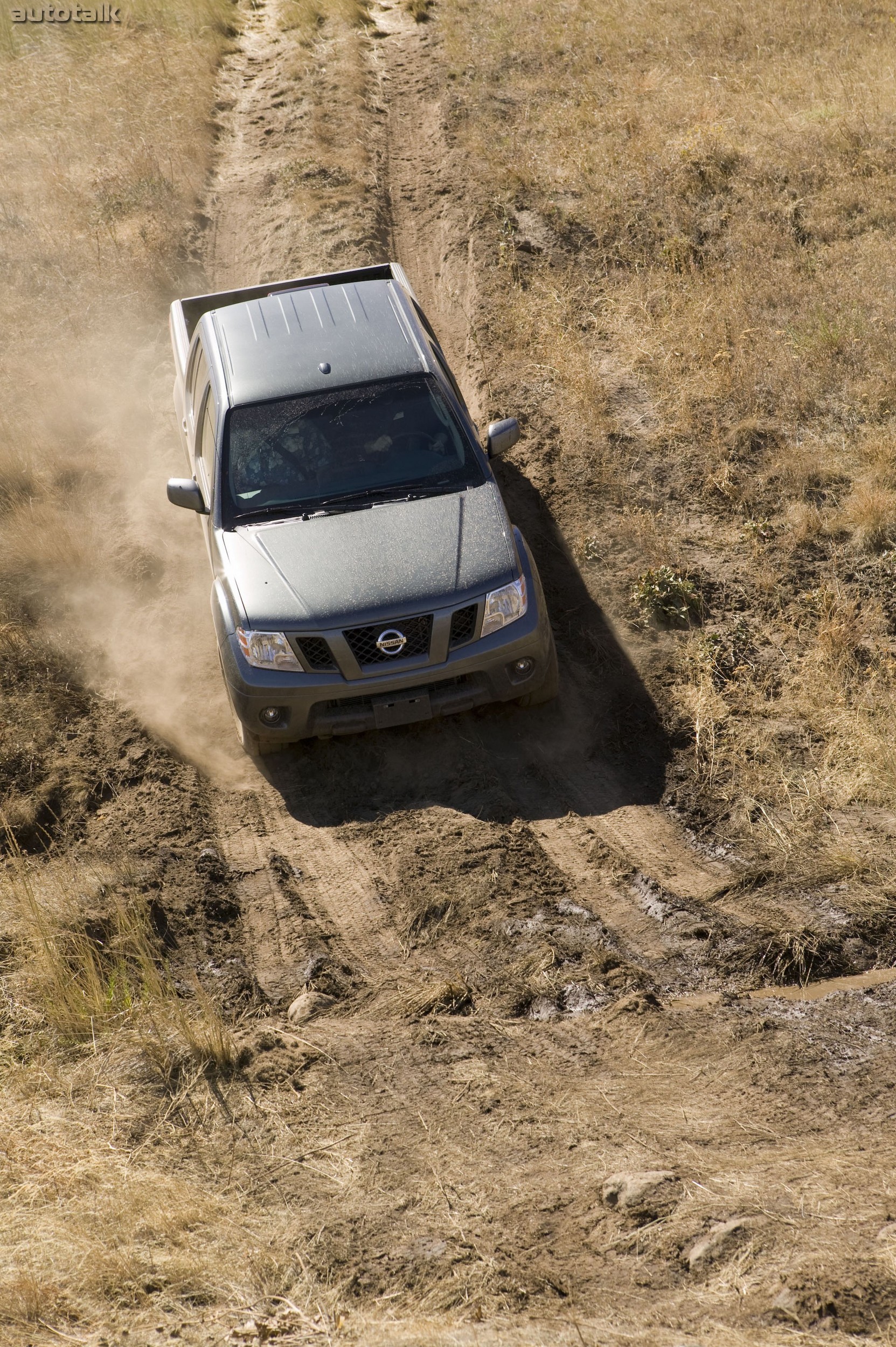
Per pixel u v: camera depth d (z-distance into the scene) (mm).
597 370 15039
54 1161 5430
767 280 16297
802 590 11125
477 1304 4281
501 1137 5367
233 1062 6164
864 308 15227
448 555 9094
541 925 7363
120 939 7227
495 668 9102
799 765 9031
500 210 19469
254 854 8625
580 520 12469
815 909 7379
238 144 24625
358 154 22703
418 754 9547
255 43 30469
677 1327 3953
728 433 13359
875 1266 4031
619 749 9500
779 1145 5012
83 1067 6191
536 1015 6512
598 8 28391
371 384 10195
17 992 6844
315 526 9438
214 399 10359
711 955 7031
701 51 24938
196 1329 4305
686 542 11992
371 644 8828
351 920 7730
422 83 26406
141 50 29828
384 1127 5562
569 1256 4477
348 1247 4723
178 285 19250
